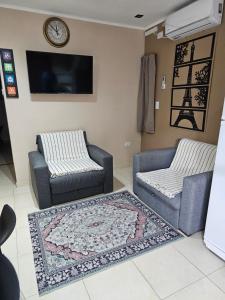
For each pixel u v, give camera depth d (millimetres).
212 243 1754
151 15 2883
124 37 3320
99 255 1753
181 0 2432
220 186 1602
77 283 1496
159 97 3299
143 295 1404
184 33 2562
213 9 2117
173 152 2838
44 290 1442
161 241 1914
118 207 2498
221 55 2273
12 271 1036
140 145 3979
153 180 2326
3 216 1060
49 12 2762
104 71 3314
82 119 3354
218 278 1536
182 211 1964
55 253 1778
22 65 2783
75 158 3057
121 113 3645
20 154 3049
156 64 3271
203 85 2514
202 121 2592
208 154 2346
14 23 2635
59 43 2902
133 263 1669
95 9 2693
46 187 2406
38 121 3055
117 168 3867
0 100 5566
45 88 2893
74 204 2576
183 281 1511
